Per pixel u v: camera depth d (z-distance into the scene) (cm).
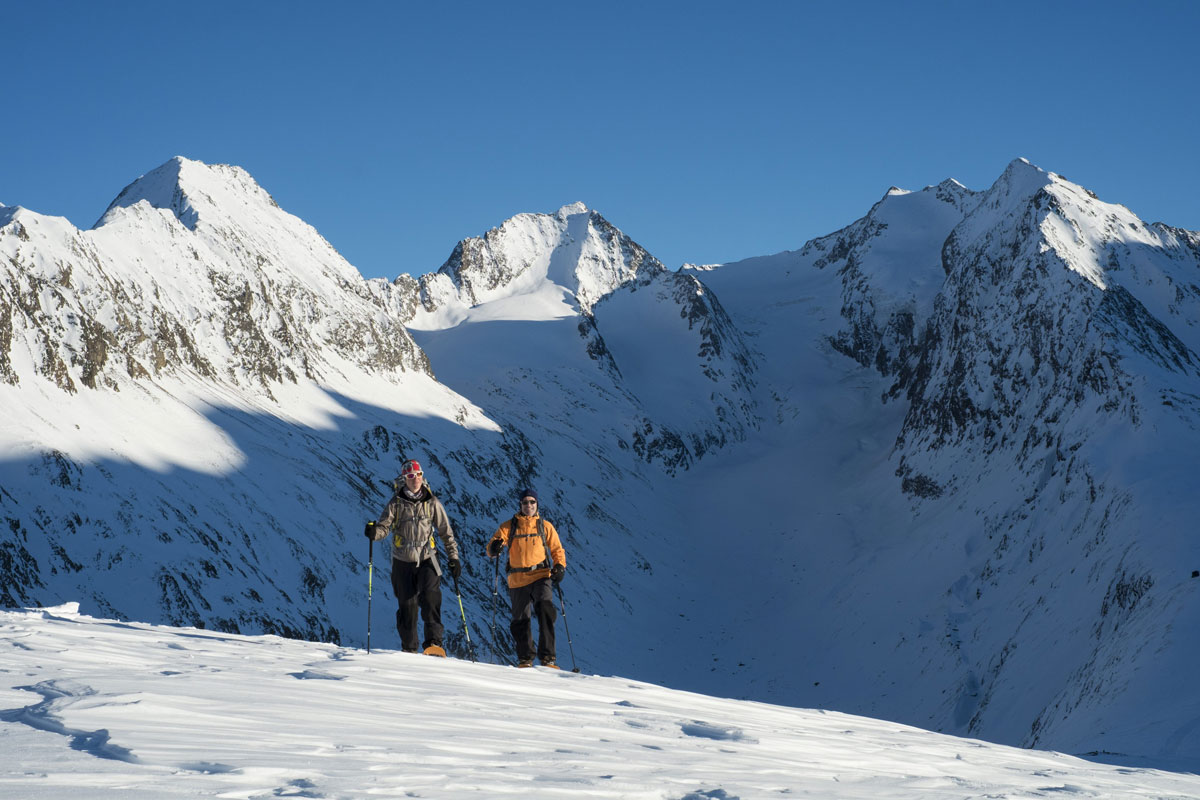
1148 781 1065
